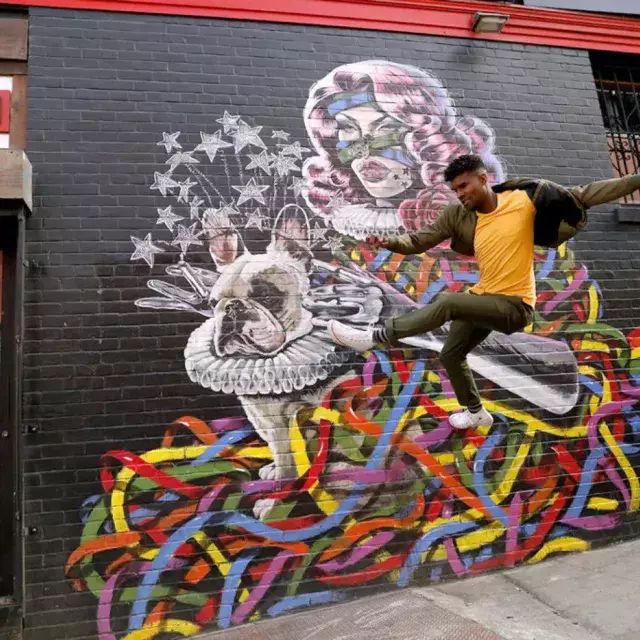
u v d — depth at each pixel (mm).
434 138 5246
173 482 4219
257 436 4402
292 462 4410
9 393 4152
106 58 4762
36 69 4633
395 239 3209
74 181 4516
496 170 5336
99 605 3969
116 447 4191
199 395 4379
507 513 4695
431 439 4664
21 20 4707
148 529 4125
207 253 4609
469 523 4609
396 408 4652
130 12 4875
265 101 4969
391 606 4082
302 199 4855
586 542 4812
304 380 4555
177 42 4914
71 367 4242
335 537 4367
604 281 5336
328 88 5113
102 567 4020
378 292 4820
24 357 4191
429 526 4535
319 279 4738
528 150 5453
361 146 5070
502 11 5633
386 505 4496
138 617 3998
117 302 4398
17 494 3924
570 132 5605
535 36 5723
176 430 4293
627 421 5125
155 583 4062
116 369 4301
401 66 5320
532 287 3133
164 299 4469
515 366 4961
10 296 4281
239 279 4617
